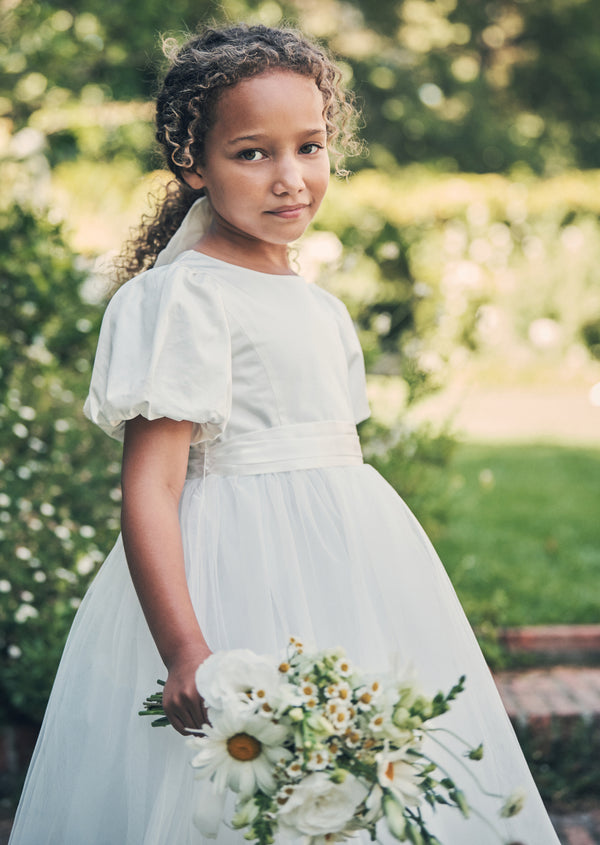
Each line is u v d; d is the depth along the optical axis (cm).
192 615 152
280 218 173
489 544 447
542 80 1479
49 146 573
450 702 172
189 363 161
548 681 326
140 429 163
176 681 146
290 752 132
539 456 655
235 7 770
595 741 295
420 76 1345
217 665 136
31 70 538
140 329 166
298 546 167
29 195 479
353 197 842
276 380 172
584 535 468
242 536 165
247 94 169
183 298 166
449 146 1338
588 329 1005
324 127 178
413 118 1294
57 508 333
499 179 980
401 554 177
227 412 163
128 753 164
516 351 1007
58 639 285
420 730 137
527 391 984
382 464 376
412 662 138
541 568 416
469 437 725
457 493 525
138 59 677
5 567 303
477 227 926
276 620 162
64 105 623
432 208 905
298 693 132
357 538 171
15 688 285
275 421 171
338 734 130
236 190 172
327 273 406
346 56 1277
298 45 178
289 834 130
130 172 750
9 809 274
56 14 558
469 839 168
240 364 171
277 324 174
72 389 371
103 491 346
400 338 473
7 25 533
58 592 306
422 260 864
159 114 189
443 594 181
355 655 163
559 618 364
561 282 989
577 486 569
